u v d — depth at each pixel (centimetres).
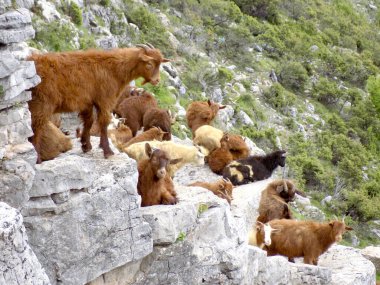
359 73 7288
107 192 1084
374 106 6581
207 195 1320
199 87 4997
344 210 4453
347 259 1803
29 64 1002
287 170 4334
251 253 1368
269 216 1777
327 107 6469
